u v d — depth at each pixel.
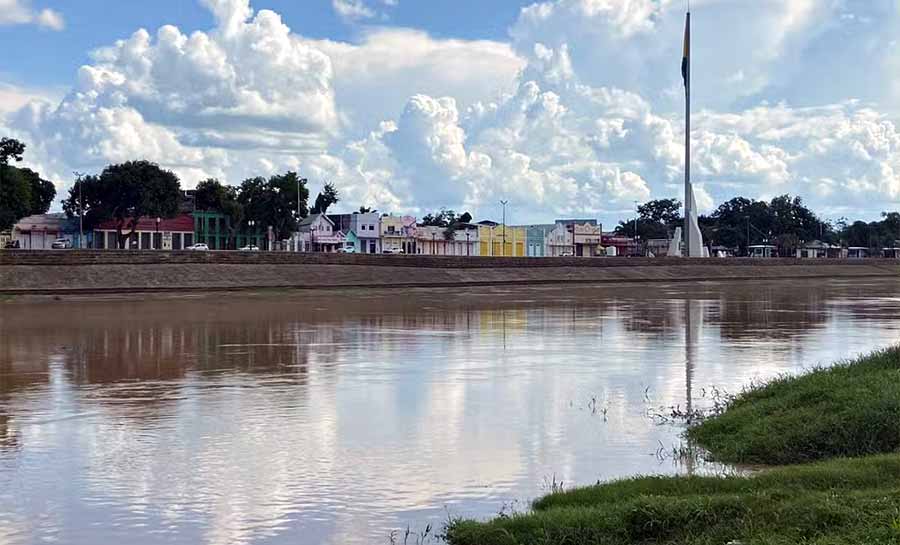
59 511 12.95
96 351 32.69
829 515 10.52
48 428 18.77
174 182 111.25
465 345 34.59
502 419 19.53
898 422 15.27
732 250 199.38
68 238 113.56
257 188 129.00
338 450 16.62
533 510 12.55
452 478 14.65
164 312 51.75
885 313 52.47
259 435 17.97
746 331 40.53
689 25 115.94
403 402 21.73
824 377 19.20
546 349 33.16
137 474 14.97
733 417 17.73
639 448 16.64
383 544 11.52
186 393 23.23
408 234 142.88
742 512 11.15
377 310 54.38
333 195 154.38
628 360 29.77
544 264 100.31
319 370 27.52
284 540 11.70
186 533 11.98
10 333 39.25
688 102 118.50
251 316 49.03
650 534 11.06
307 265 81.69
